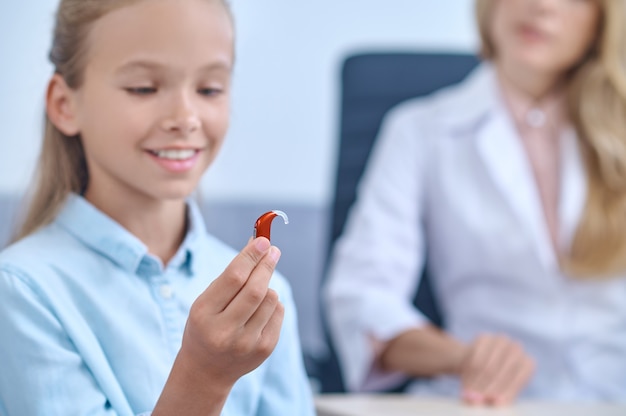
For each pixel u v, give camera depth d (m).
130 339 1.44
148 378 1.43
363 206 2.54
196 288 1.52
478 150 2.48
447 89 2.84
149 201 1.50
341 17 4.31
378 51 2.85
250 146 4.23
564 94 2.50
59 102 1.51
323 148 4.32
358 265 2.44
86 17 1.46
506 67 2.50
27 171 1.59
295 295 4.29
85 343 1.41
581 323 2.36
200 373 1.31
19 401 1.38
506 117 2.51
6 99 3.49
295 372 1.59
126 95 1.44
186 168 1.45
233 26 1.50
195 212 1.56
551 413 1.88
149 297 1.47
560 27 2.40
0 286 1.40
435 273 2.53
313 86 4.31
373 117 2.80
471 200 2.46
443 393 2.34
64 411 1.37
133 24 1.43
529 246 2.38
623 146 2.38
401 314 2.31
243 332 1.29
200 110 1.45
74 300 1.43
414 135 2.58
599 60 2.44
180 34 1.43
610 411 1.90
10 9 3.48
